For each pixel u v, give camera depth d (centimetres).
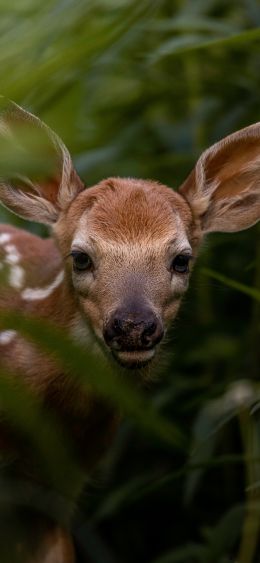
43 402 820
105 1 706
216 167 901
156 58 984
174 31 1116
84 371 359
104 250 757
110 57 993
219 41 732
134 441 1125
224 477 1119
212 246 1065
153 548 1136
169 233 775
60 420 830
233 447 1114
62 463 433
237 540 1020
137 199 801
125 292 728
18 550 841
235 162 905
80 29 629
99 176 1122
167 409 1065
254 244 1109
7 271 506
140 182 853
